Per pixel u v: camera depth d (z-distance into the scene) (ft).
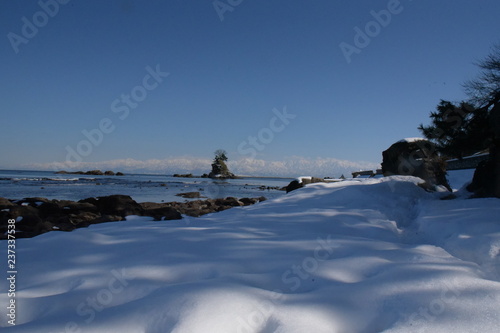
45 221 29.12
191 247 13.65
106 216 28.50
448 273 10.10
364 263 11.60
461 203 24.50
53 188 96.63
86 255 12.63
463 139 30.48
